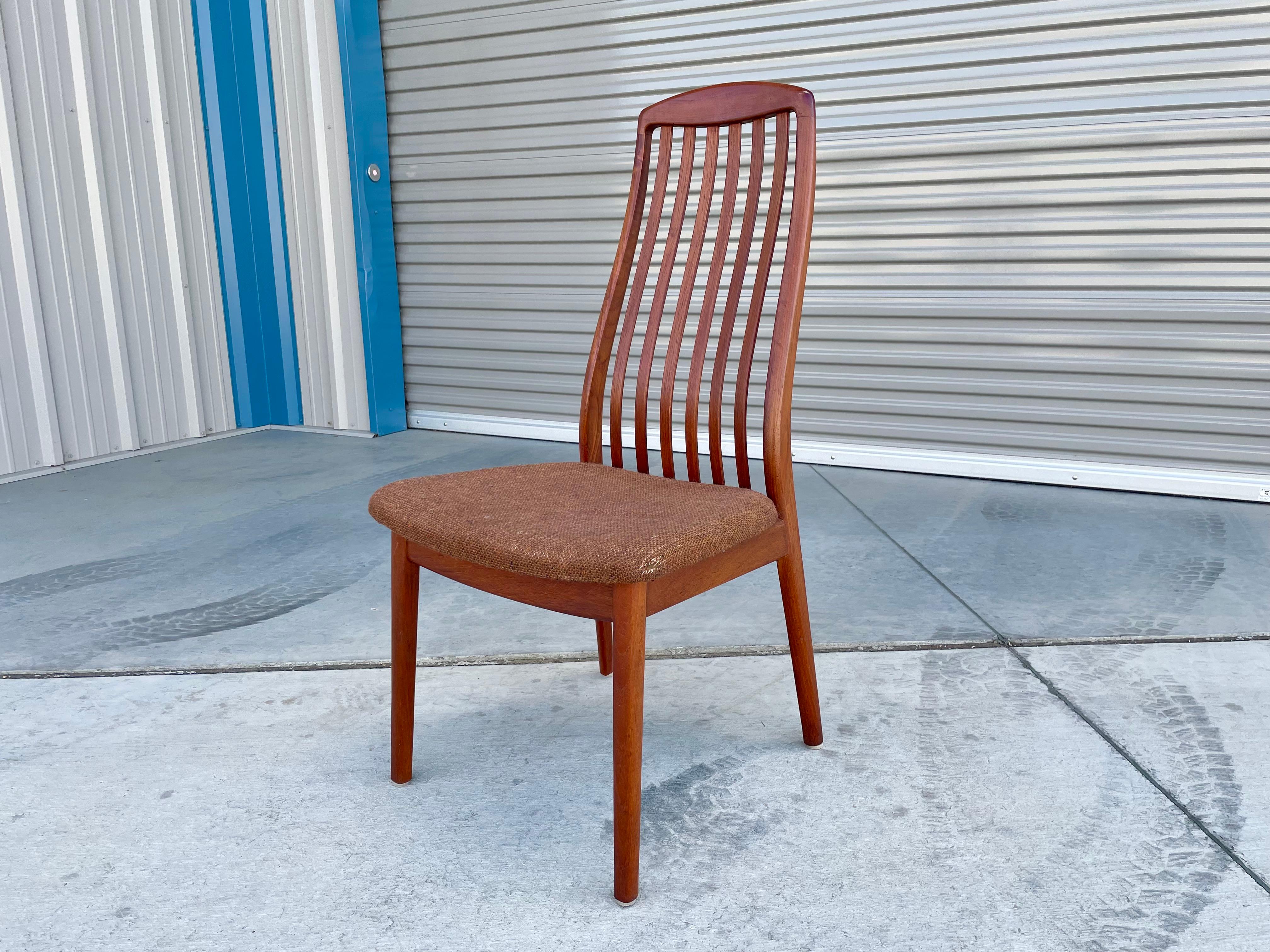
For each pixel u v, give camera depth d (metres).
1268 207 2.46
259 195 3.76
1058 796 1.27
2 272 3.07
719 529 1.10
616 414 1.44
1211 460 2.66
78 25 3.19
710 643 1.79
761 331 3.12
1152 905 1.05
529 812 1.27
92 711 1.57
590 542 1.03
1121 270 2.65
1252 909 1.04
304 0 3.44
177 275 3.61
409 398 3.91
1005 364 2.84
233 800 1.31
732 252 3.12
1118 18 2.51
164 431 3.64
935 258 2.86
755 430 3.20
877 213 2.91
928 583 2.07
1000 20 2.64
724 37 3.01
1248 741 1.39
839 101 2.89
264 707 1.58
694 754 1.41
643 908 1.08
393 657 1.30
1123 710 1.50
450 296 3.69
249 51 3.60
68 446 3.33
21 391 3.17
